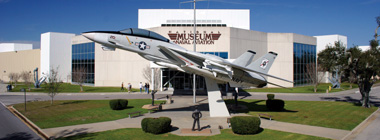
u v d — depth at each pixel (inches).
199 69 661.9
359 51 842.8
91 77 2052.2
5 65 3095.5
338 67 927.0
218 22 1964.8
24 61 2812.5
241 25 1974.7
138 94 1406.3
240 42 1662.2
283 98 1223.5
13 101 1082.1
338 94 1443.2
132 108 853.2
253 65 761.6
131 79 1781.5
